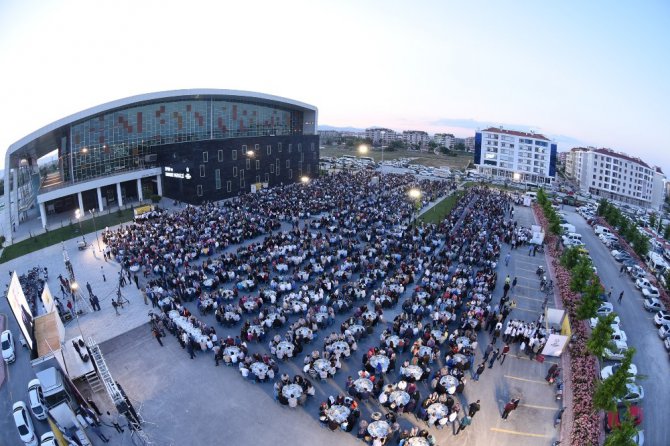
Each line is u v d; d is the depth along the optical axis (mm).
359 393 21938
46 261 45125
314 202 63156
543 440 20531
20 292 25547
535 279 40688
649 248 55688
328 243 43906
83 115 62188
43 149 71438
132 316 31875
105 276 39625
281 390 22266
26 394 23781
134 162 70750
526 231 54219
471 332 26859
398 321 28688
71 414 20547
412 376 23188
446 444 19938
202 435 20438
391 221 54562
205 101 77875
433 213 66688
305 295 32031
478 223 56188
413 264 38906
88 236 53250
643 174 149500
